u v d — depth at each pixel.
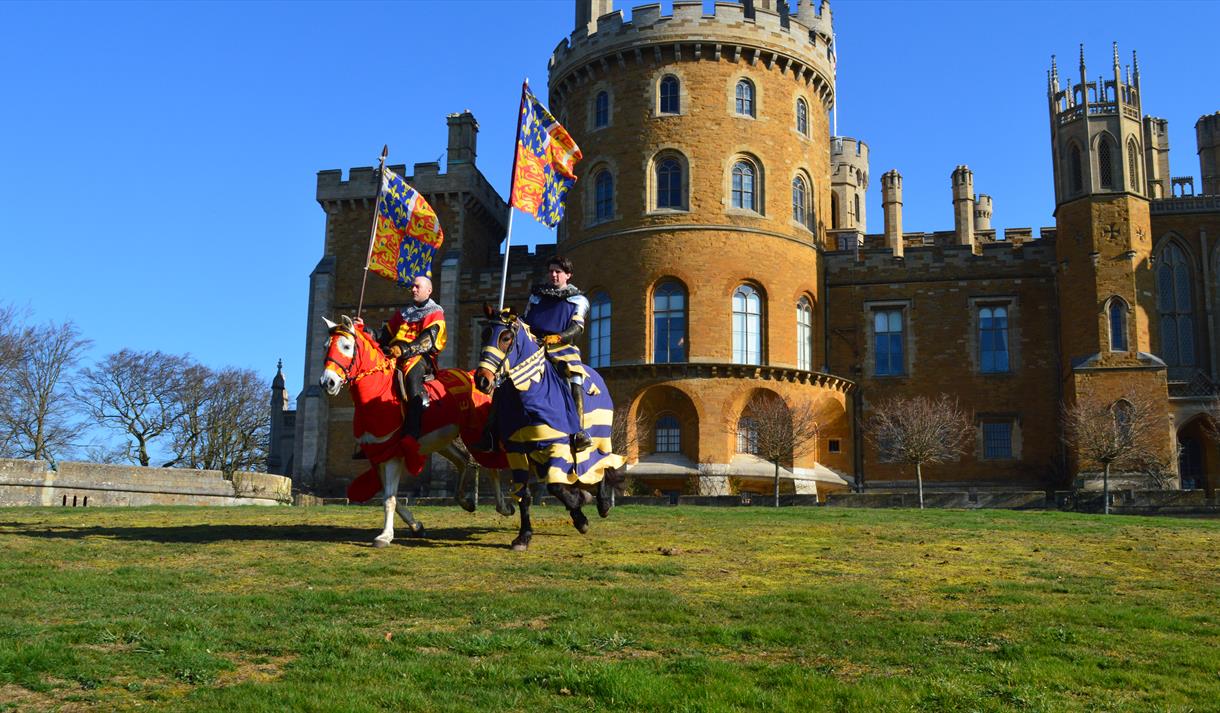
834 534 18.44
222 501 41.44
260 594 11.95
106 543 15.77
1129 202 45.66
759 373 44.69
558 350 14.94
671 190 46.72
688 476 43.84
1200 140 60.81
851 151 73.25
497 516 22.34
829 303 49.97
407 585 12.66
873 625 10.76
